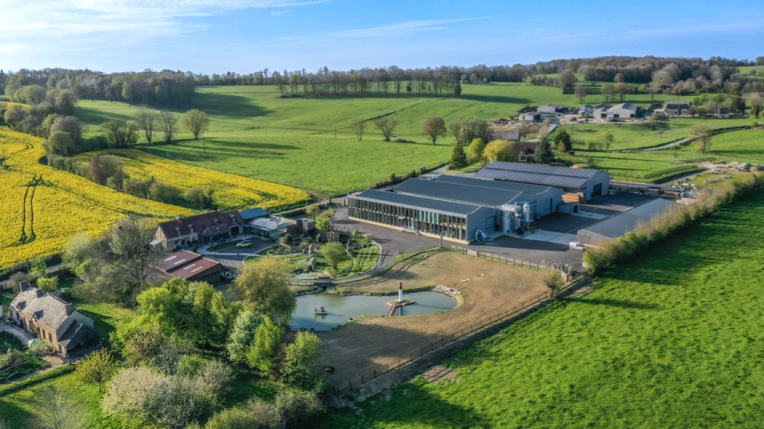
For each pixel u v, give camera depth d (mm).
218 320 69938
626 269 91438
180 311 73750
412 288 92250
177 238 117562
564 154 194000
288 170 189625
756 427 51844
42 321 76312
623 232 104812
